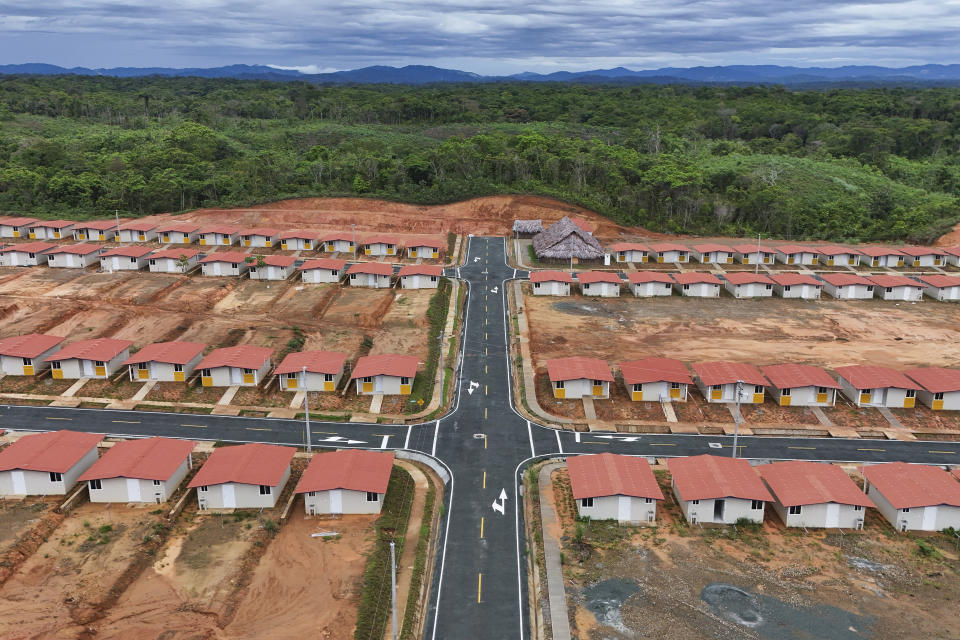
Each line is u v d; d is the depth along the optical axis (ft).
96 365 263.29
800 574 171.01
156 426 236.84
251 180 555.69
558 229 456.45
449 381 279.28
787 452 231.71
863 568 173.68
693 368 279.49
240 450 208.23
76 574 163.22
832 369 288.71
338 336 311.27
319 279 387.96
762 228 525.34
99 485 193.06
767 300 379.96
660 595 162.91
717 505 194.49
